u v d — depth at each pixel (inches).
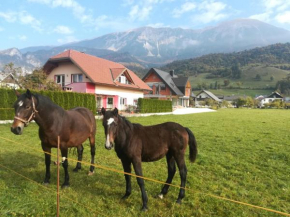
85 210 149.3
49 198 162.6
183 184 166.9
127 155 157.0
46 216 139.6
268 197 176.4
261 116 1043.3
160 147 164.7
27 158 262.2
